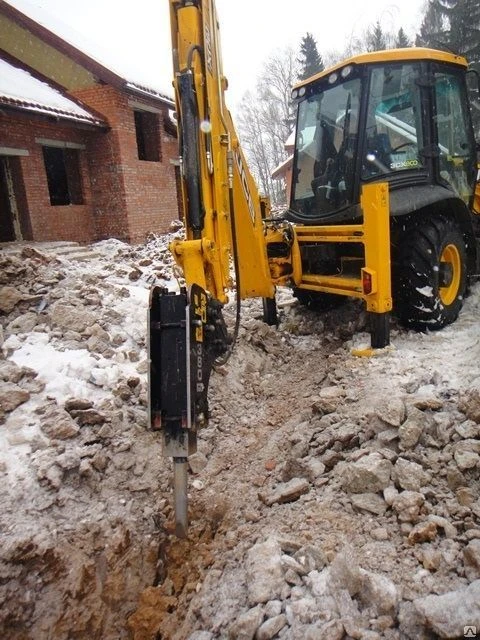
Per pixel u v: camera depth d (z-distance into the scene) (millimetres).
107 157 11258
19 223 9695
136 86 11297
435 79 4512
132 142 11641
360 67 4168
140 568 2670
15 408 3322
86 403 3400
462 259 4730
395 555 2123
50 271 5309
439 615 1729
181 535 2615
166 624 2277
